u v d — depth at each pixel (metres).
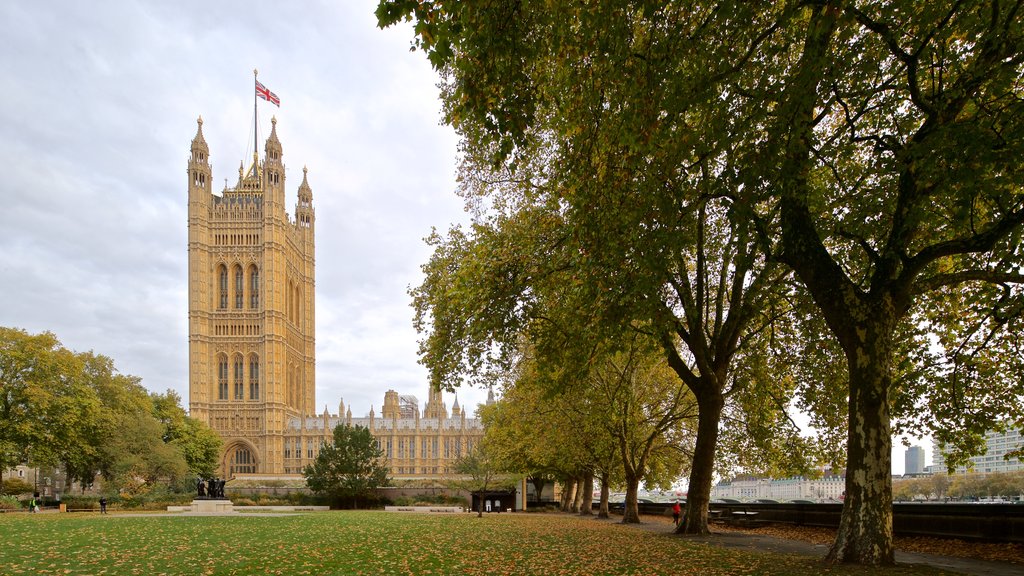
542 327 26.56
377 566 19.34
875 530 16.42
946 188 16.28
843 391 27.11
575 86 16.94
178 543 27.72
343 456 86.12
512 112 15.20
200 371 170.38
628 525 41.22
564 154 19.48
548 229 24.20
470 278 24.94
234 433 169.50
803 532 30.73
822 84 16.31
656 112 15.62
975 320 23.78
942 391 23.44
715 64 16.14
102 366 84.44
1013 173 16.12
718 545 24.53
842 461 30.70
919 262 17.08
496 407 69.25
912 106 20.09
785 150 16.31
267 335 172.50
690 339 26.50
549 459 57.66
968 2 15.02
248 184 187.88
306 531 35.03
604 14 14.61
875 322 17.08
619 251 17.62
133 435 79.25
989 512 22.59
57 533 33.41
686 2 15.47
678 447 43.19
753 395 31.41
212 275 175.88
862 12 16.94
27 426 68.00
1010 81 16.06
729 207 18.58
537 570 17.91
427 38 13.67
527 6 14.63
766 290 24.64
